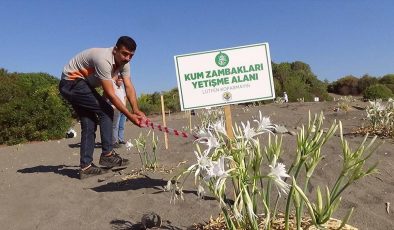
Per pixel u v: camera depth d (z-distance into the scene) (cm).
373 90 1912
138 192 389
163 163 504
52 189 433
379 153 479
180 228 290
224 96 347
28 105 1161
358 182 368
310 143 214
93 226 315
